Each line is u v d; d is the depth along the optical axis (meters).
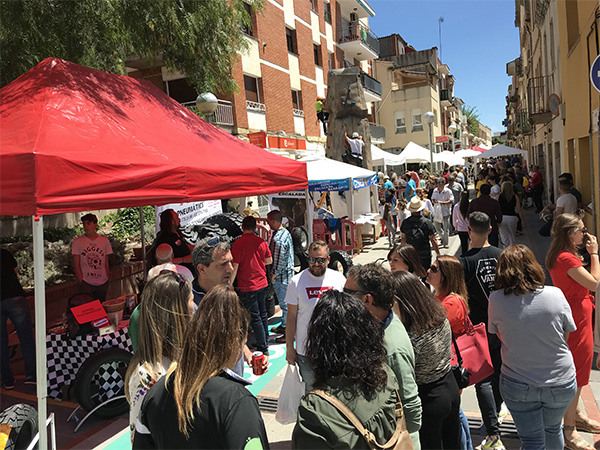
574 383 2.81
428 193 16.64
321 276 3.71
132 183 3.75
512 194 9.92
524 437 2.90
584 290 3.40
